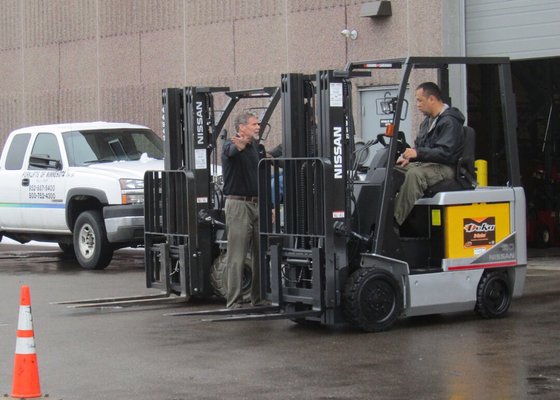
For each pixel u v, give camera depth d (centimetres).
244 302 1334
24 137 1948
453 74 1834
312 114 1177
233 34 2202
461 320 1207
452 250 1172
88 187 1777
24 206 1920
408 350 1033
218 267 1356
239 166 1258
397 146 1166
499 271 1216
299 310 1185
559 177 2056
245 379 920
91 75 2530
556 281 1530
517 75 2153
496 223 1205
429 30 1862
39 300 1430
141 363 998
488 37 1806
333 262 1121
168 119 1393
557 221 2038
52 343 1107
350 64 1145
